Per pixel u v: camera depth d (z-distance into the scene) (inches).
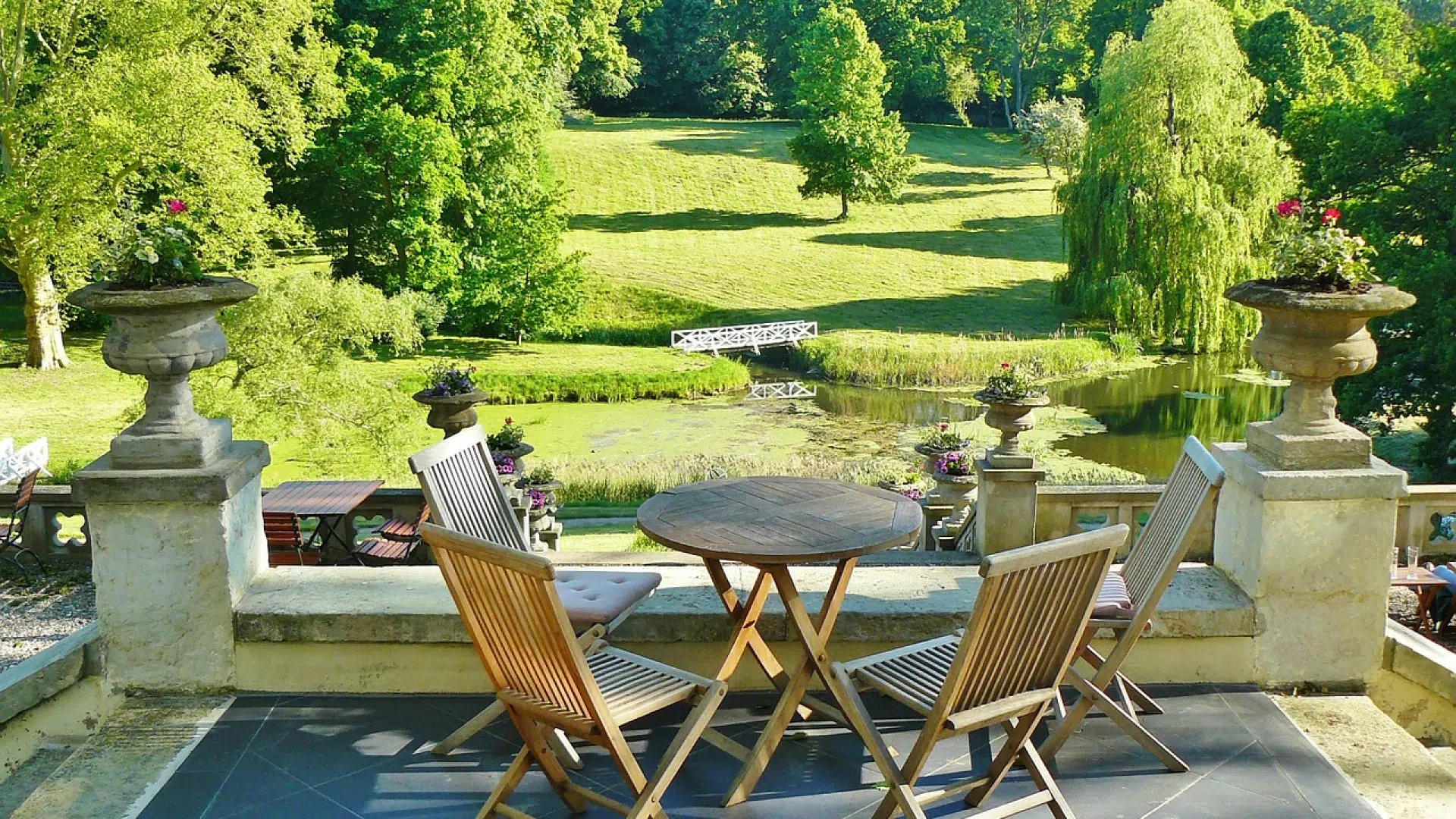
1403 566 325.4
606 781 139.3
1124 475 864.3
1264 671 165.0
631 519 719.7
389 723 154.9
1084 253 1407.5
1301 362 157.3
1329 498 159.0
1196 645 164.7
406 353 1353.3
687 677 131.7
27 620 387.5
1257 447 168.9
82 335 1268.5
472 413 378.3
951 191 2290.8
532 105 1494.8
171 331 153.2
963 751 146.6
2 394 997.2
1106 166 1344.7
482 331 1542.8
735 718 155.8
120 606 161.3
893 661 136.1
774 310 1617.9
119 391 1027.3
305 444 705.6
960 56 2842.0
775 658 155.4
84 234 912.9
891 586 174.7
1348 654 164.4
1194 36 1267.2
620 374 1246.3
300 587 171.2
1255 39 2007.9
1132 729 140.3
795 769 141.9
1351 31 2434.8
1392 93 994.1
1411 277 795.4
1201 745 147.0
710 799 135.1
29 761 168.4
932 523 434.6
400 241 1400.1
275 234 1026.7
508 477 386.9
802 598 168.1
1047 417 1099.9
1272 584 161.9
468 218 1465.3
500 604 118.3
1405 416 839.7
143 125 875.4
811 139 2124.8
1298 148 1032.8
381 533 360.5
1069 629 124.5
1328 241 155.0
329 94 1053.8
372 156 1379.2
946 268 1825.8
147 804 134.6
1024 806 127.6
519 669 123.8
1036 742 148.9
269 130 1237.7
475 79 1437.0
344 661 164.1
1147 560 152.9
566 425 1080.8
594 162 2361.0
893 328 1523.1
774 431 1047.0
